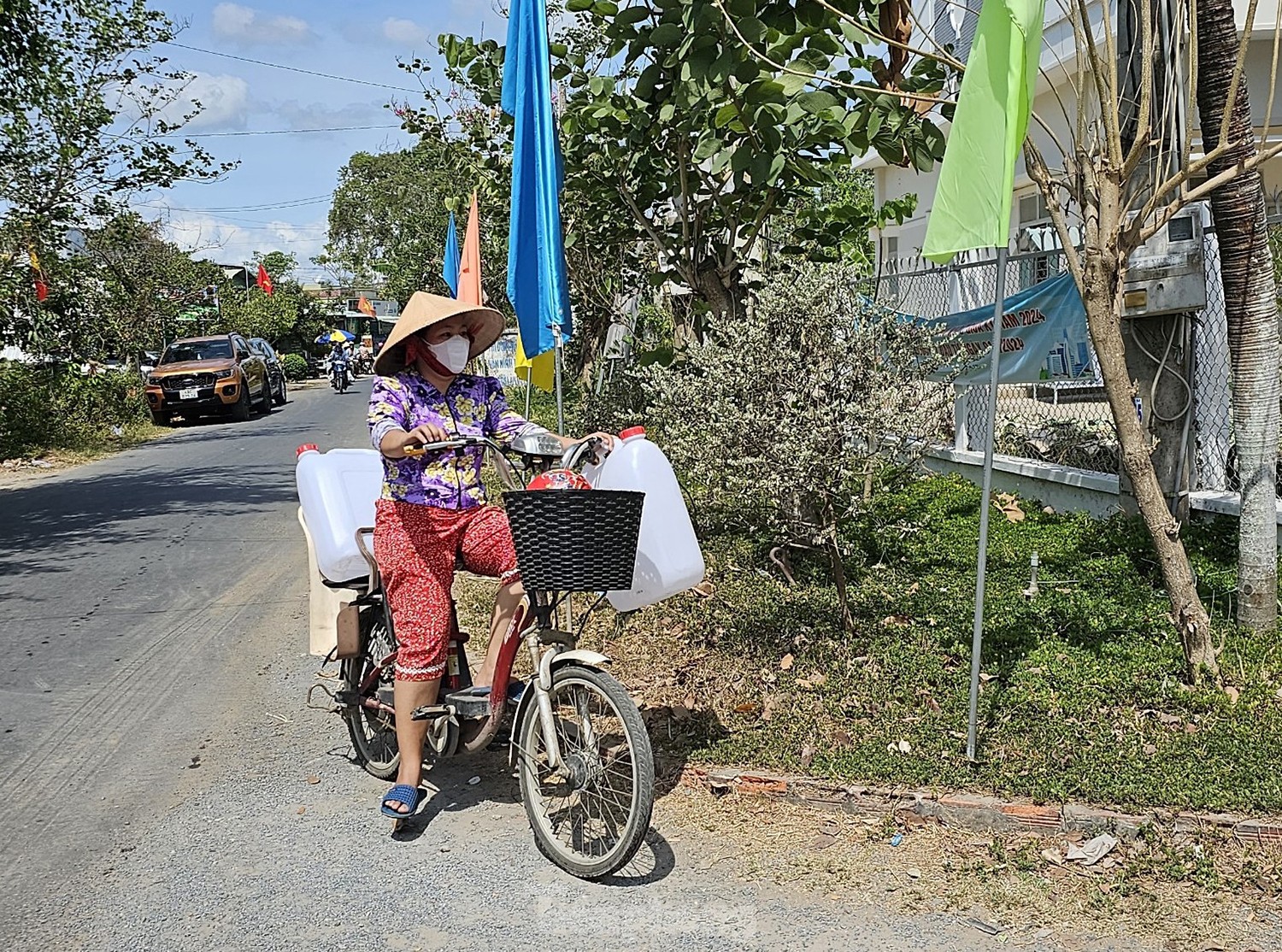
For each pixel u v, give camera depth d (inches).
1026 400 364.2
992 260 351.6
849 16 223.1
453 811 177.0
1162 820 156.8
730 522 293.7
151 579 348.5
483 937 139.7
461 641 176.4
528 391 395.9
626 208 360.8
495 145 438.9
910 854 156.3
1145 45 180.7
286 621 293.0
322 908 147.3
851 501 224.5
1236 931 135.6
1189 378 265.9
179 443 831.1
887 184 898.1
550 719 155.9
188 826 172.9
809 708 199.3
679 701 210.8
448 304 165.5
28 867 160.6
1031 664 208.5
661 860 157.8
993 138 162.9
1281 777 162.6
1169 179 188.4
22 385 808.9
